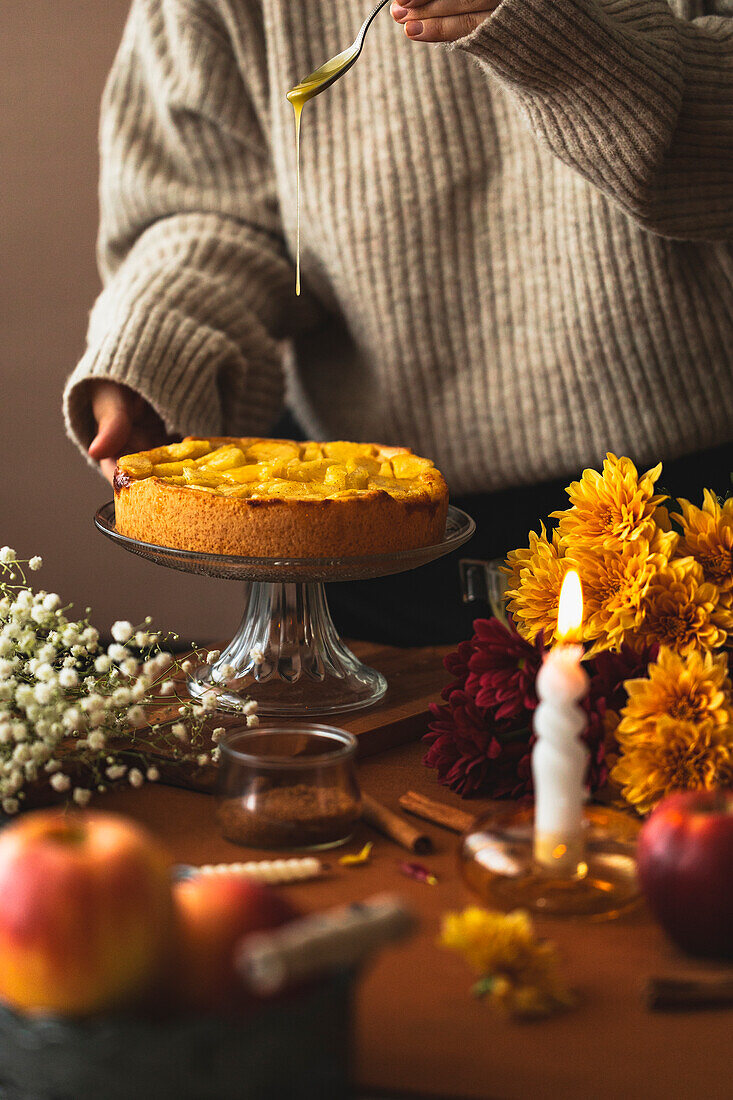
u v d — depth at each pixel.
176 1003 0.73
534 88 1.25
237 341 1.51
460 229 1.47
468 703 1.03
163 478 1.19
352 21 1.48
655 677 0.95
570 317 1.44
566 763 0.88
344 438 1.65
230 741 0.97
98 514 1.25
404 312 1.51
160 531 1.16
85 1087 0.71
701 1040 0.80
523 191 1.44
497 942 0.81
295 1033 0.71
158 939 0.72
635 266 1.41
